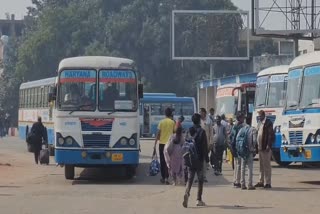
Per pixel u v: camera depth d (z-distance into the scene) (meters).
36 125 33.94
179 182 23.16
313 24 45.25
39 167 31.69
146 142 57.69
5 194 20.48
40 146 33.91
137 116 23.88
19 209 16.98
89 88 23.94
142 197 19.64
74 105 23.78
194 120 17.91
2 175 27.58
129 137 23.73
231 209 16.88
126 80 24.03
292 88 24.50
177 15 64.88
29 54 92.62
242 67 78.50
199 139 17.70
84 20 92.56
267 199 18.94
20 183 24.31
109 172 28.53
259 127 22.06
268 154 21.88
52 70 92.69
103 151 23.62
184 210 16.73
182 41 64.44
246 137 21.45
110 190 21.59
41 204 17.97
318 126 22.75
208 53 63.53
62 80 23.98
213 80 64.62
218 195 20.00
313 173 27.95
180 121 23.02
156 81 87.50
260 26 45.94
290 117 24.05
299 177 26.06
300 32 45.47
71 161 23.61
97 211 16.56
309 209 16.83
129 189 21.92
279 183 23.64
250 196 19.70
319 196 19.62
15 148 49.06
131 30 87.25
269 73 32.16
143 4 87.50
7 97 101.44
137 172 28.81
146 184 23.67
